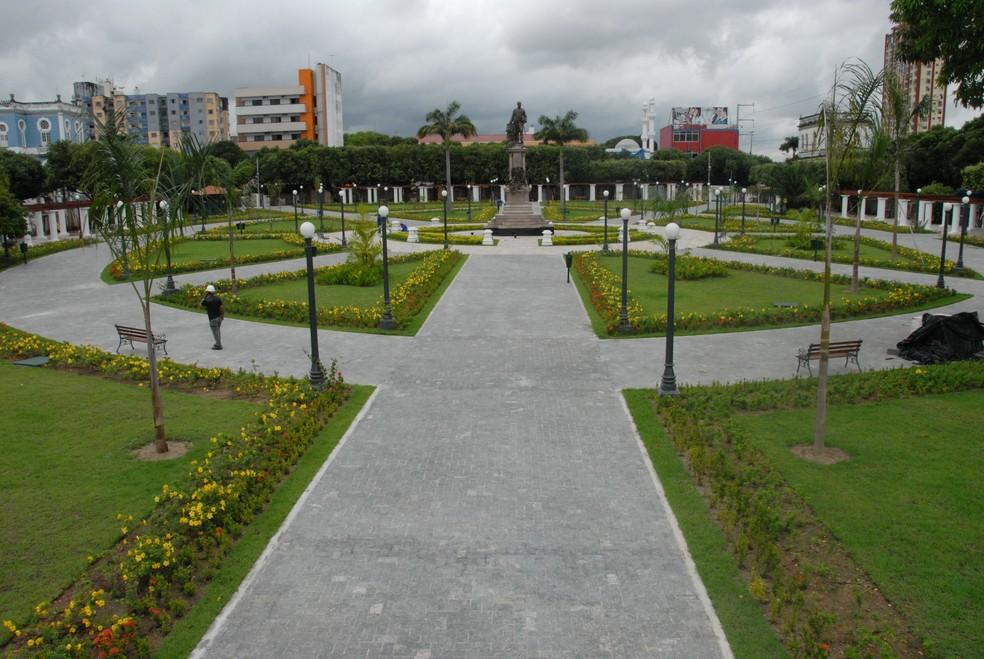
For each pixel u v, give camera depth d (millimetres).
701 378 16641
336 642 7527
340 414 14172
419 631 7684
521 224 54688
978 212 51844
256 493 10602
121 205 12445
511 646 7449
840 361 17938
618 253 38562
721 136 137000
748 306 24688
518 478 11305
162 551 8602
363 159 93312
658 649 7375
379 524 9883
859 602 7734
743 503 9906
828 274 11625
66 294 28953
